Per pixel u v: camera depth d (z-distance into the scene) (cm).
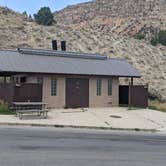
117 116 3316
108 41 8338
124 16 16900
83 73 3784
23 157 1352
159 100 6041
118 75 4006
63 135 2122
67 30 8388
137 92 4081
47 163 1266
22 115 2891
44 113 3173
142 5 17438
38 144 1694
